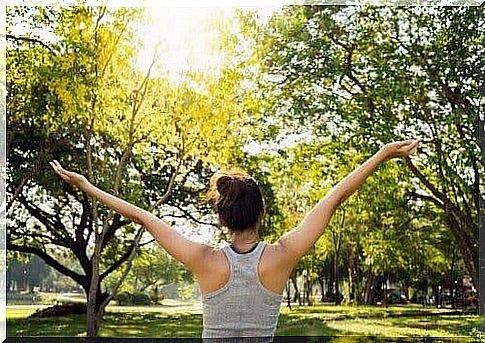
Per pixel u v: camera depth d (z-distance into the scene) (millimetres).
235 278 1192
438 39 6027
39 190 6121
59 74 6023
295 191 6129
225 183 1271
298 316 6008
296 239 1202
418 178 6145
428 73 6016
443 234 6090
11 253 6066
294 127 6109
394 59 6027
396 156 1214
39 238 6113
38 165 6109
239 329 1192
